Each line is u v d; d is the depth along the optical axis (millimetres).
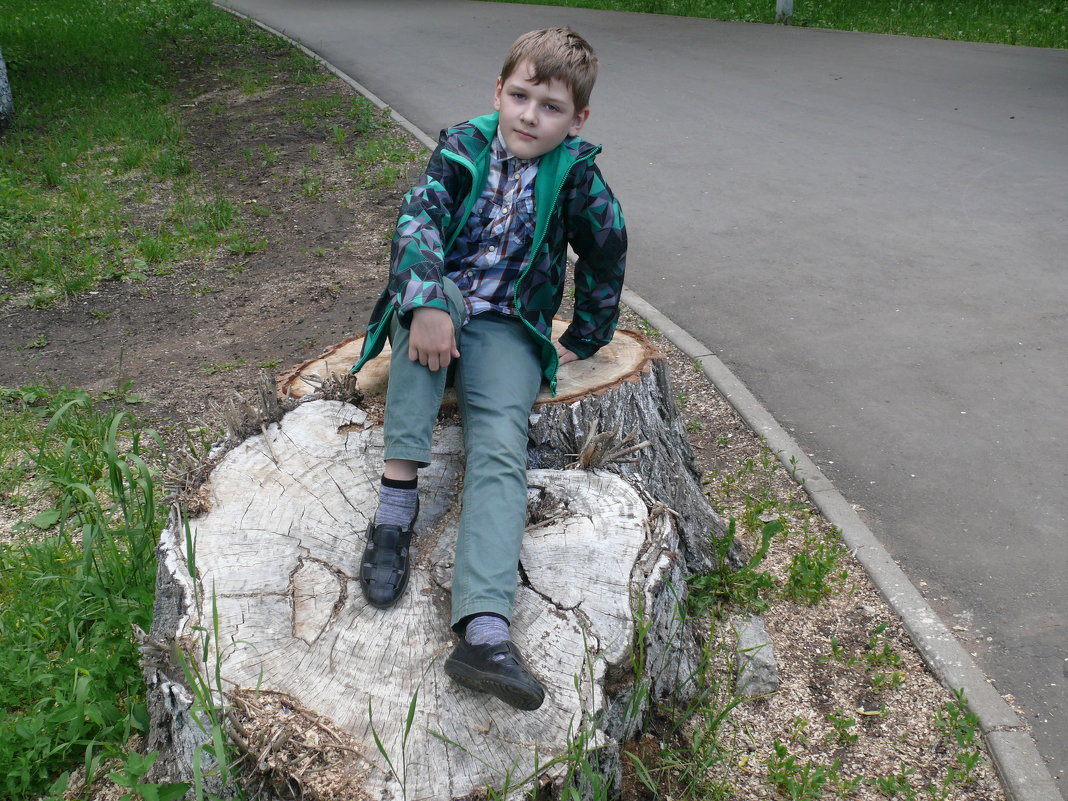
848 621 3471
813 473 4266
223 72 13562
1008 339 5340
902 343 5359
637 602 2568
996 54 12289
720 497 4188
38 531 3965
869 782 2850
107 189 8391
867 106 10109
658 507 2869
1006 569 3689
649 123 9820
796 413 4773
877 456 4410
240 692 2283
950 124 9305
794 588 3602
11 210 7742
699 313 5828
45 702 2957
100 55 14555
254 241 7312
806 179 8016
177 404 4996
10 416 4863
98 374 5383
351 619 2520
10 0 20219
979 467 4293
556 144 2775
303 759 2164
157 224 7641
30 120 10742
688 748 2896
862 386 4965
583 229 2959
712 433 4668
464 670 2250
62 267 6828
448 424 3051
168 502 2879
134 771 2350
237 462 2984
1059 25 13695
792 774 2848
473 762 2188
